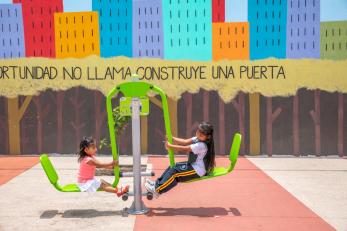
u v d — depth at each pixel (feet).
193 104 30.94
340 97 30.40
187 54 30.63
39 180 23.15
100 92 31.09
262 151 31.09
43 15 30.81
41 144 31.60
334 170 25.76
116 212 17.07
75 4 30.71
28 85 31.24
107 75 30.86
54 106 31.42
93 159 16.89
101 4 30.60
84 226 15.26
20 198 19.35
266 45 30.35
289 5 30.09
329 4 29.86
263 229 14.85
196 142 17.75
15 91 31.35
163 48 30.63
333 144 30.78
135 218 16.21
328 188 21.15
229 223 15.55
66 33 30.83
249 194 19.98
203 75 30.66
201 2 30.37
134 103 16.61
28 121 31.55
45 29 30.89
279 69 30.42
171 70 30.73
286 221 15.79
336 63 30.12
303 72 30.35
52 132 31.60
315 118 30.60
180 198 19.30
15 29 30.96
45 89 31.30
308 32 30.12
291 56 30.30
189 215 16.60
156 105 31.09
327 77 30.27
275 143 30.99
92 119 31.27
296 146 30.83
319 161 28.89
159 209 17.48
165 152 31.30
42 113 31.48
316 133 30.71
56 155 31.30
